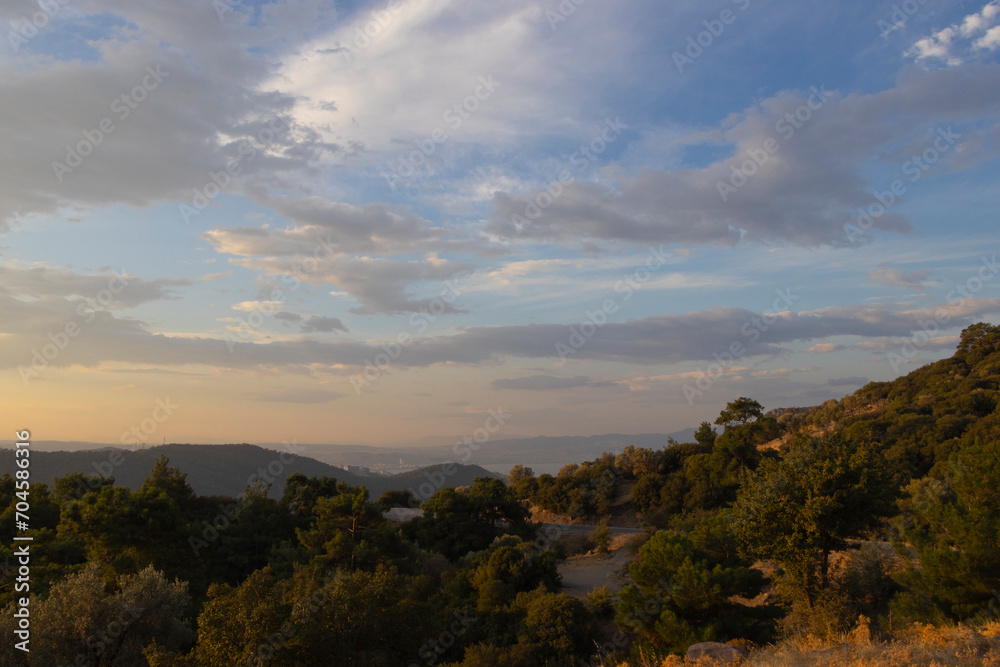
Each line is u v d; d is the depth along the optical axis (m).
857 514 17.91
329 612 15.91
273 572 36.59
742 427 70.44
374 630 16.50
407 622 17.58
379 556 34.91
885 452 60.00
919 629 11.27
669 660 12.56
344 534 34.62
